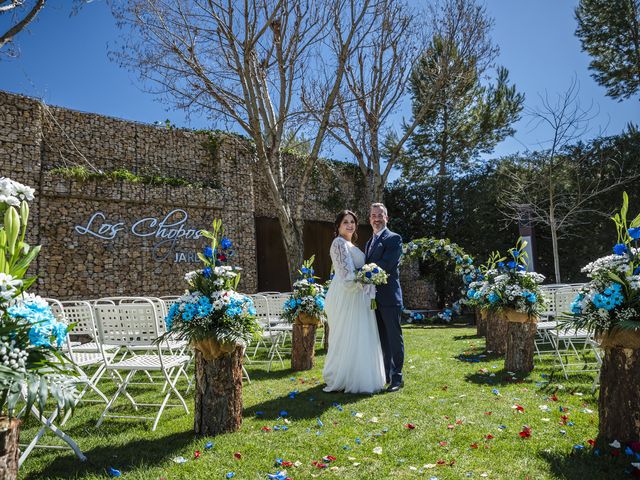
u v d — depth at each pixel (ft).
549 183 40.45
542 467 7.85
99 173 38.27
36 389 6.10
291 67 35.76
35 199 35.47
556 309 15.83
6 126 34.76
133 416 11.26
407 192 57.26
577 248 44.19
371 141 46.73
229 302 9.90
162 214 41.75
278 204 35.63
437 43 44.62
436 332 30.66
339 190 57.88
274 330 19.04
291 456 8.66
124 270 39.01
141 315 11.21
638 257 8.78
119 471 8.03
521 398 12.25
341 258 14.03
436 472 7.77
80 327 13.23
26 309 6.30
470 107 61.46
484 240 49.24
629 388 8.50
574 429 9.65
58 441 9.80
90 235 37.70
